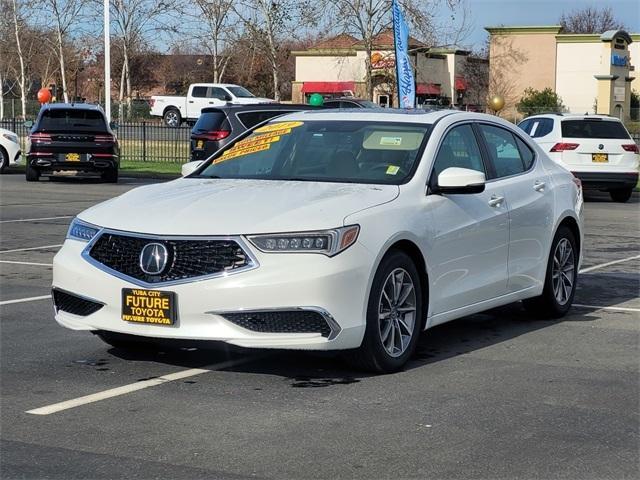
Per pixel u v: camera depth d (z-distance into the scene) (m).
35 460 4.89
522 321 8.64
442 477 4.71
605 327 8.38
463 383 6.44
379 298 6.41
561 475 4.77
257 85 59.66
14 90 72.56
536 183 8.37
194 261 6.10
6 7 56.62
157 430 5.37
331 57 55.72
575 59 61.66
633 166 21.34
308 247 6.05
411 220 6.69
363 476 4.71
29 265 11.43
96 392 6.12
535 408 5.88
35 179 24.59
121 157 34.50
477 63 62.50
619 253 13.18
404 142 7.34
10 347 7.32
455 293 7.22
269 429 5.40
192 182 7.30
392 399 6.02
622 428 5.52
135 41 54.12
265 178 7.32
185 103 47.69
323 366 6.81
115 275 6.28
